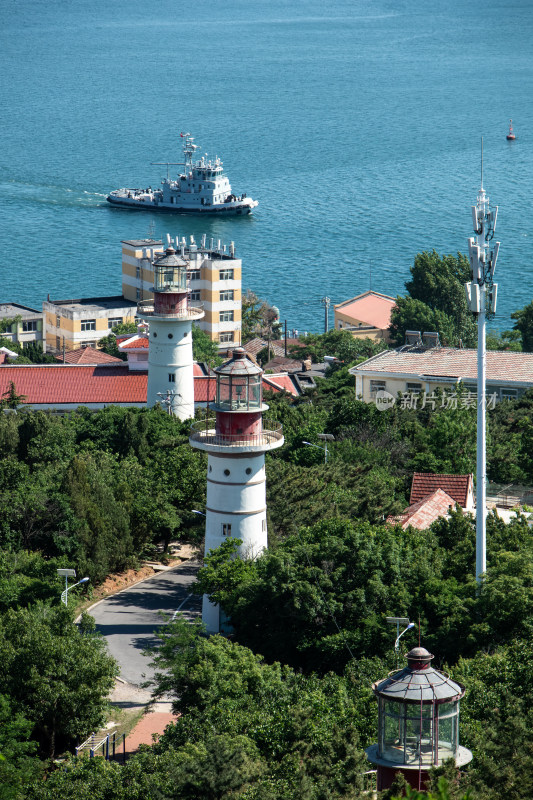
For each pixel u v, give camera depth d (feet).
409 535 539.70
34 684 442.50
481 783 270.87
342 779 290.35
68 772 376.07
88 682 453.17
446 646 455.63
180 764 338.95
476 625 451.94
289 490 612.29
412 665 255.91
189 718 392.06
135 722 473.67
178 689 437.58
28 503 617.21
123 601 599.98
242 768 318.04
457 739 259.60
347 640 476.95
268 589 501.15
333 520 542.16
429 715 249.96
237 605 504.43
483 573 482.69
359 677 417.28
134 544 653.30
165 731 398.21
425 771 249.75
